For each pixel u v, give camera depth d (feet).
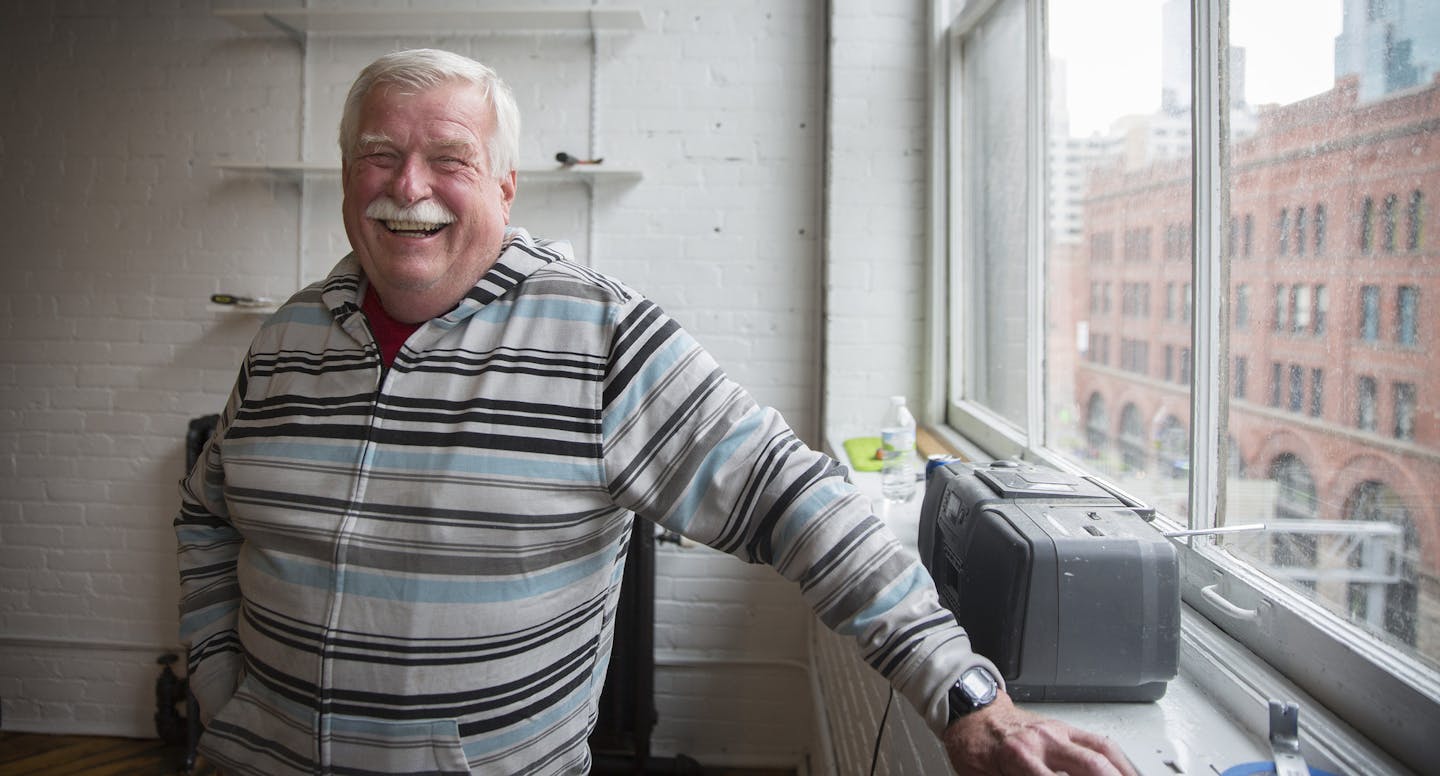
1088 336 6.31
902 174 9.23
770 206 9.72
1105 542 3.22
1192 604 4.19
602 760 9.14
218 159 9.78
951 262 8.94
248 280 9.85
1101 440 6.12
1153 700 3.34
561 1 9.65
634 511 3.47
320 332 3.74
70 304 9.97
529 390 3.37
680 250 9.78
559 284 3.54
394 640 3.31
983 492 3.85
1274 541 3.76
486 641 3.32
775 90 9.64
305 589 3.40
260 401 3.73
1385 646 3.03
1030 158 6.82
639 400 3.37
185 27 9.71
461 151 3.48
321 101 9.72
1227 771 2.84
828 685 8.07
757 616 9.96
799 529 3.13
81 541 10.12
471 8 9.41
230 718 3.64
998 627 3.31
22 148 9.87
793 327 9.82
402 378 3.46
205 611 4.07
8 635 10.23
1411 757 2.76
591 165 9.27
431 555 3.30
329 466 3.43
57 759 9.71
